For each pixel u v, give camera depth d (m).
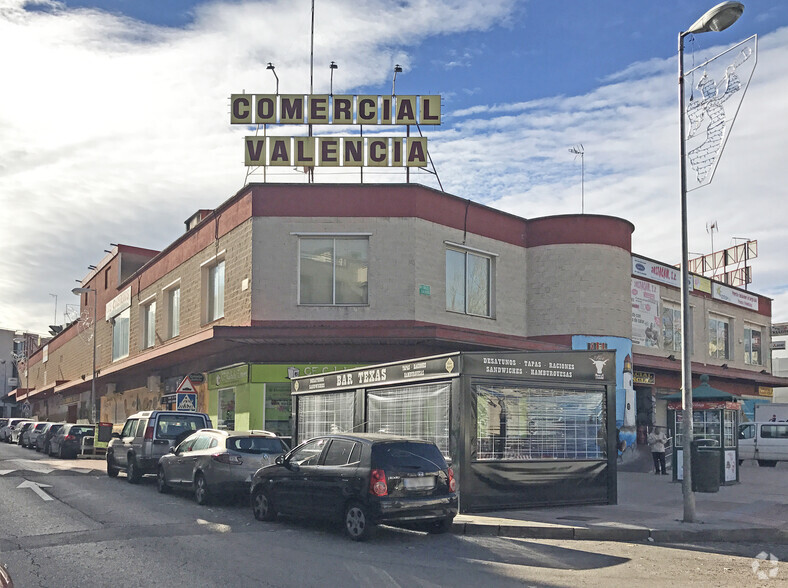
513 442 14.89
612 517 13.62
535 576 9.18
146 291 35.81
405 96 25.75
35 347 80.31
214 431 16.55
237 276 24.95
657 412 32.41
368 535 11.32
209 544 10.91
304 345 24.12
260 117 25.61
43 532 11.82
